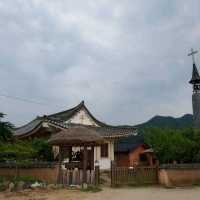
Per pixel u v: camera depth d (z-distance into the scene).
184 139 24.33
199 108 40.16
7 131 18.97
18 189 17.25
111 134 31.66
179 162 24.11
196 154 23.95
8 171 19.91
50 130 31.03
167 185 21.05
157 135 25.12
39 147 26.05
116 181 20.53
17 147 19.52
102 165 31.38
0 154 19.22
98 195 16.67
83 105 34.81
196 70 41.78
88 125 34.72
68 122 32.47
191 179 22.08
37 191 17.09
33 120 37.72
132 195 16.95
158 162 22.92
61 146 21.47
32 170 20.48
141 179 21.34
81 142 20.36
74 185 19.41
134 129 32.88
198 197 16.39
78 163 21.27
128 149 37.00
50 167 20.83
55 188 18.25
